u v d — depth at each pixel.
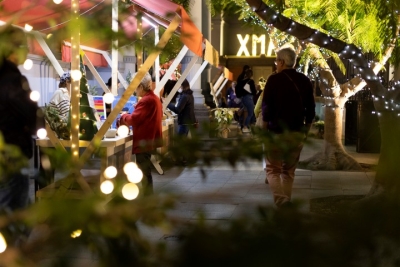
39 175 2.24
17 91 3.97
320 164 16.17
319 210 1.69
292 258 1.43
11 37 2.17
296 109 9.61
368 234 1.47
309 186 2.33
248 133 1.94
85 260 1.71
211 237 1.48
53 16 2.29
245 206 1.61
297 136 1.95
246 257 1.43
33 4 2.31
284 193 8.88
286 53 9.75
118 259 1.67
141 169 2.15
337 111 16.38
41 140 8.65
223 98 35.19
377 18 9.34
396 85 10.52
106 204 1.84
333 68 23.53
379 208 1.51
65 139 8.91
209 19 28.28
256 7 8.91
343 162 16.12
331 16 12.29
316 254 1.43
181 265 1.48
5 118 4.29
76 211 1.62
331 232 1.48
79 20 1.98
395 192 1.57
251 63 46.62
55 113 8.94
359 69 9.68
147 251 1.63
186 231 1.54
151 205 1.72
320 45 9.66
